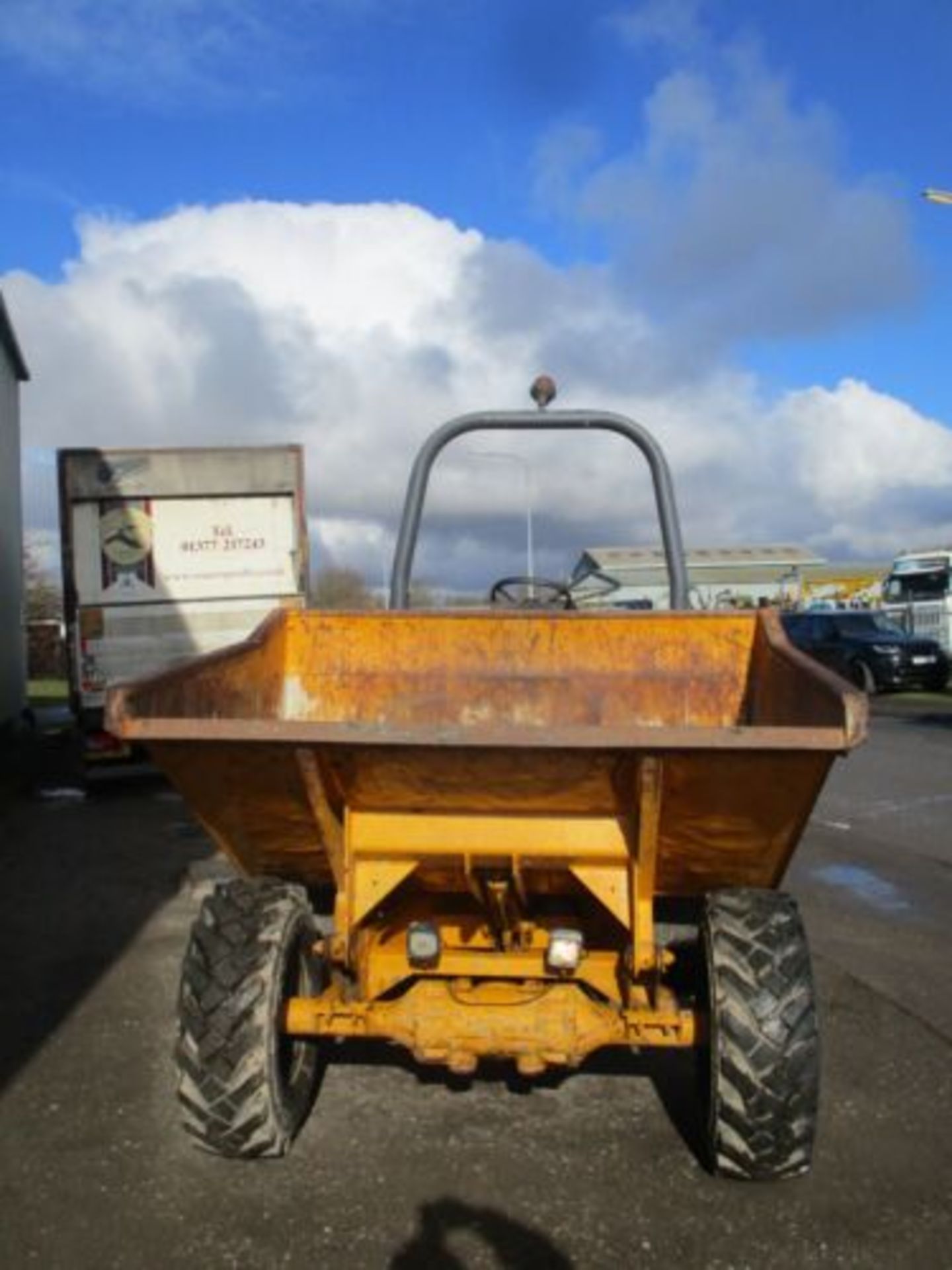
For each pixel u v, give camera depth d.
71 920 7.17
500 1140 4.09
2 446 18.61
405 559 5.24
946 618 28.89
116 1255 3.43
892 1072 4.71
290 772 3.32
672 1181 3.80
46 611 41.66
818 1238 3.48
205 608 12.62
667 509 5.20
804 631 25.41
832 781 12.09
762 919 3.67
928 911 7.21
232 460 12.59
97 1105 4.44
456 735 3.06
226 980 3.67
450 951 4.02
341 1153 4.00
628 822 3.57
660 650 4.80
